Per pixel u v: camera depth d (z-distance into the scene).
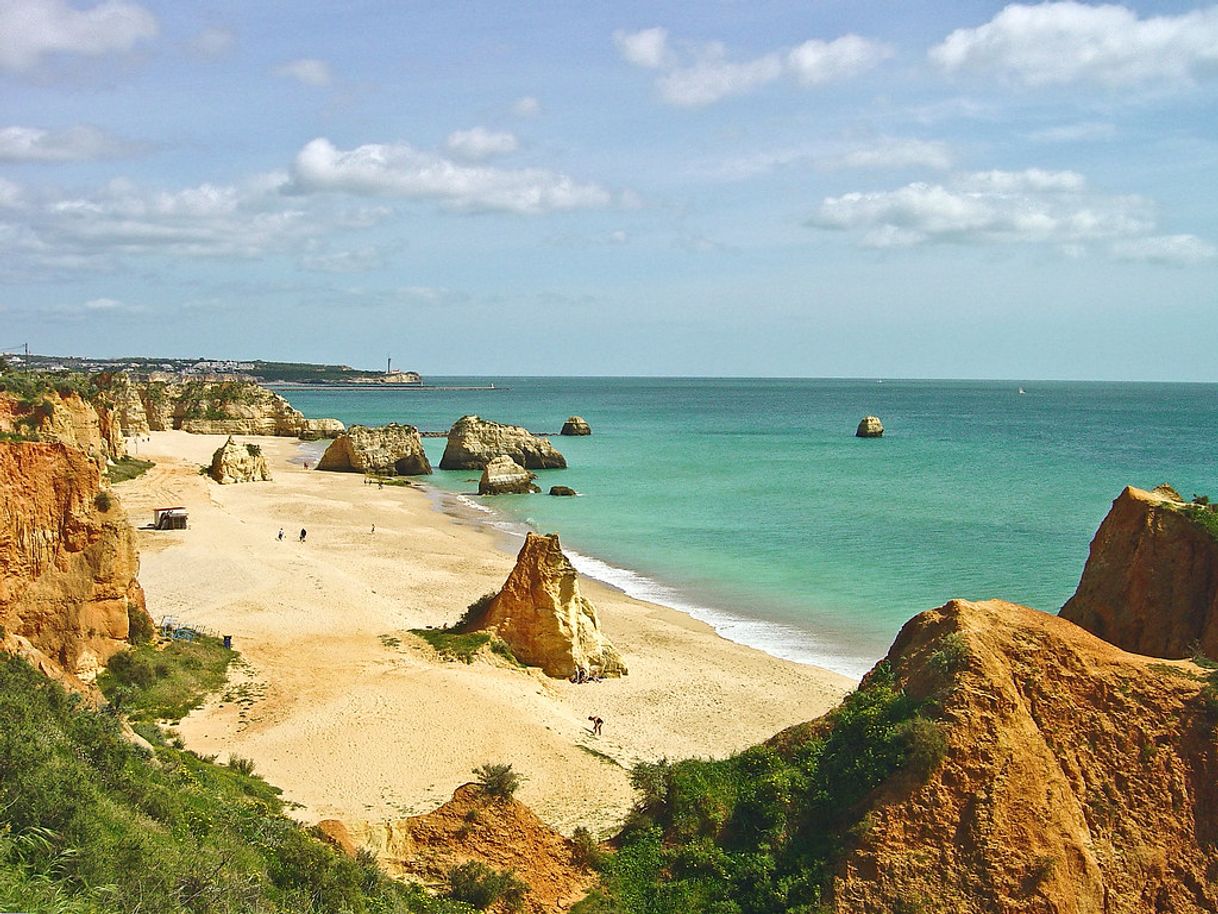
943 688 23.31
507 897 22.78
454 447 138.50
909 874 20.77
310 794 31.83
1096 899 20.81
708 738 39.78
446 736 37.09
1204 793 22.23
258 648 47.41
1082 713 23.16
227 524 80.38
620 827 28.12
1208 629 30.97
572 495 110.44
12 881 14.84
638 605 62.16
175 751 30.59
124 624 40.72
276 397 193.50
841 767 23.69
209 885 18.16
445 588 63.75
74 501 38.94
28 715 21.61
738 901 22.39
